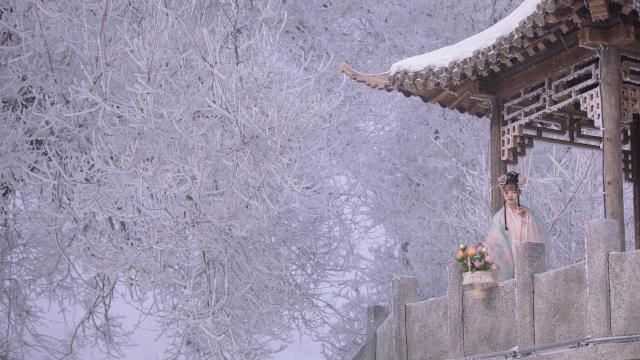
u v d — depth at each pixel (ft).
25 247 61.82
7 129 58.95
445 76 41.42
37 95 59.57
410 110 77.30
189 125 55.57
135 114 54.80
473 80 43.37
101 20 60.64
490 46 39.01
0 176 60.75
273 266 59.62
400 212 74.90
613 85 36.06
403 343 39.17
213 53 55.31
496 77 43.37
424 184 75.56
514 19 40.22
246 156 53.78
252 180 53.67
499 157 43.16
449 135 75.87
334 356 69.92
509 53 38.24
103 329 61.26
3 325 62.90
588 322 28.60
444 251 69.77
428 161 74.90
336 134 72.28
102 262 53.98
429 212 74.02
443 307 36.70
